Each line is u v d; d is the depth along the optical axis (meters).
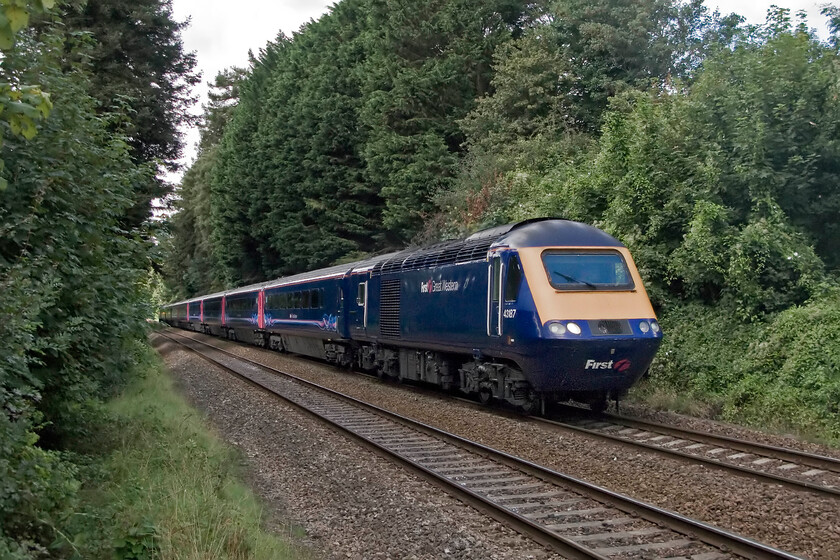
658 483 7.96
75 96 8.37
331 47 38.50
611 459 9.10
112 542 5.37
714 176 14.69
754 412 11.90
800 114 14.39
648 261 15.59
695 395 13.30
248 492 7.85
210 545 5.55
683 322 14.81
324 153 35.00
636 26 26.80
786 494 7.27
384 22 32.81
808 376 11.65
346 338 20.28
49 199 7.29
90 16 18.69
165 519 5.94
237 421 12.56
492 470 8.78
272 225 38.84
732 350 13.64
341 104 34.31
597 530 6.47
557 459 9.29
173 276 64.69
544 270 11.66
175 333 50.16
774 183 14.34
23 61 7.44
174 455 8.38
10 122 4.00
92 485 7.13
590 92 27.66
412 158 28.95
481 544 6.20
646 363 11.70
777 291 14.10
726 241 14.30
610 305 11.58
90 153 8.23
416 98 29.39
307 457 9.73
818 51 15.76
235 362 24.17
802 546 5.96
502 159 24.12
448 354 15.10
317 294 22.59
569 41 29.00
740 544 5.75
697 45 27.20
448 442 10.46
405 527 6.78
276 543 6.18
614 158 17.44
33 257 6.91
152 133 20.22
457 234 22.73
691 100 16.66
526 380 12.07
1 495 4.70
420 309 15.38
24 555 4.39
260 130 42.53
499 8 30.73
